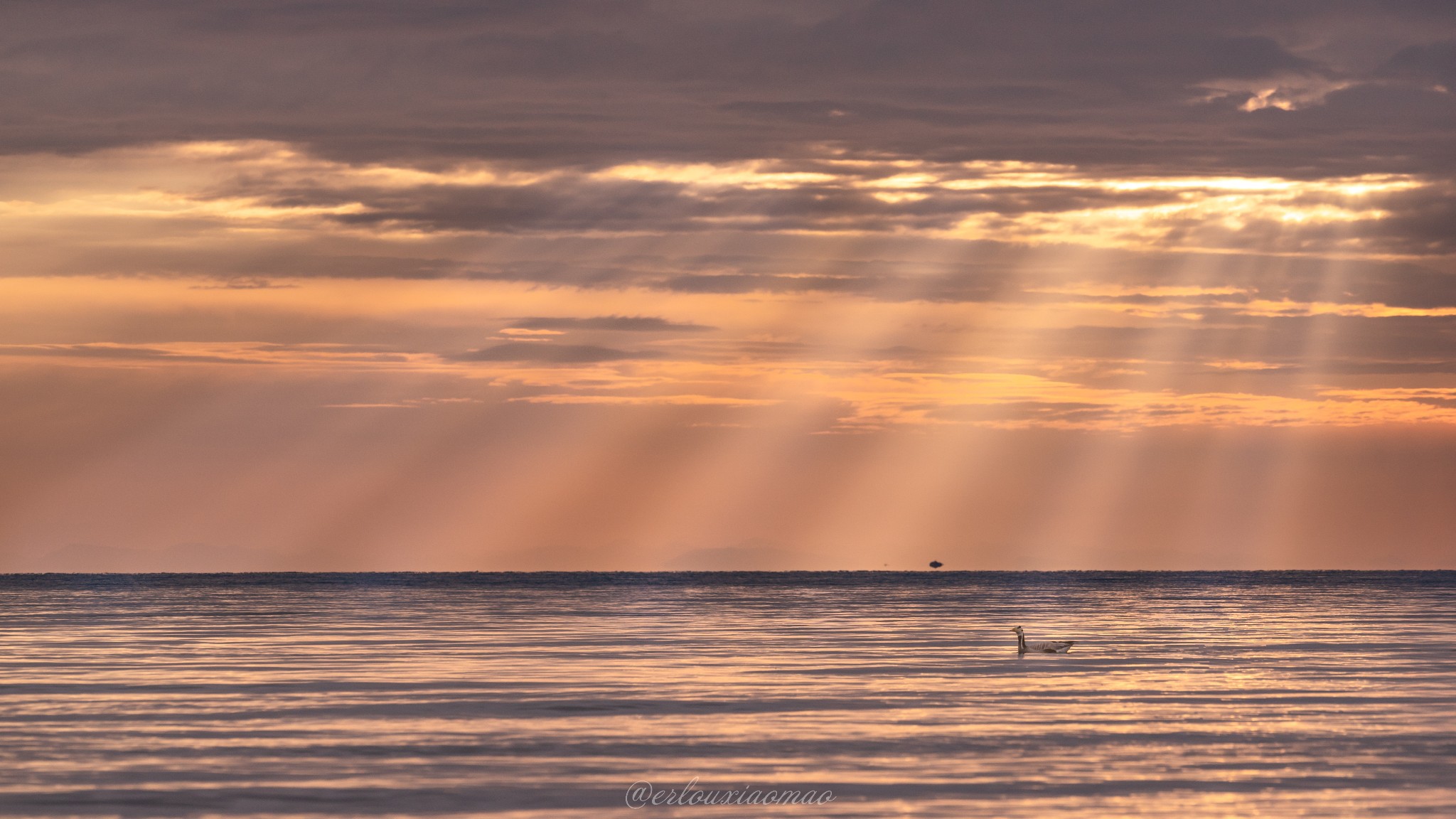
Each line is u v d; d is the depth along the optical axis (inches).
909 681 5216.5
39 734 3966.5
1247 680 5295.3
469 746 3769.7
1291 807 3112.7
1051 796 3218.5
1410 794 3228.3
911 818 3026.6
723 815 3046.3
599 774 3435.0
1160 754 3671.3
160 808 3105.3
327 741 3853.3
